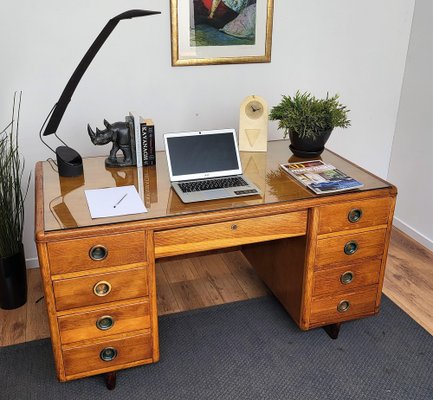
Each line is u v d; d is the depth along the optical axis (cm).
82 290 159
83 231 150
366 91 274
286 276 203
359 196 178
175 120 245
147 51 228
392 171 296
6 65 211
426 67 259
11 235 208
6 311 219
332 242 183
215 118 251
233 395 176
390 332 207
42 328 208
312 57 255
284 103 210
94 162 204
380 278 198
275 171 196
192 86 241
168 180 186
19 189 214
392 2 257
